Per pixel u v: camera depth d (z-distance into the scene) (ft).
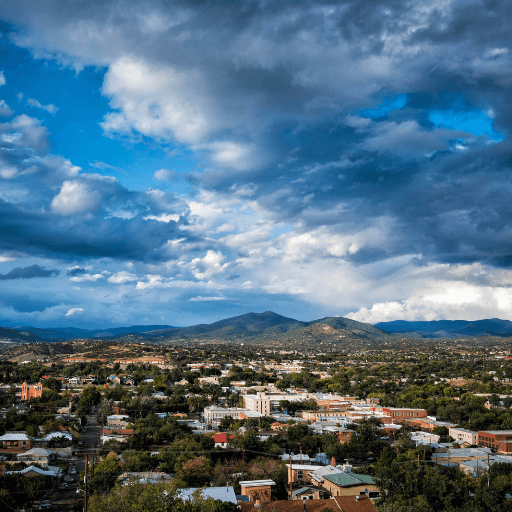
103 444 636.48
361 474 440.04
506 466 507.71
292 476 463.83
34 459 571.69
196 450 583.17
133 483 343.46
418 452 592.60
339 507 375.66
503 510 358.84
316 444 640.17
